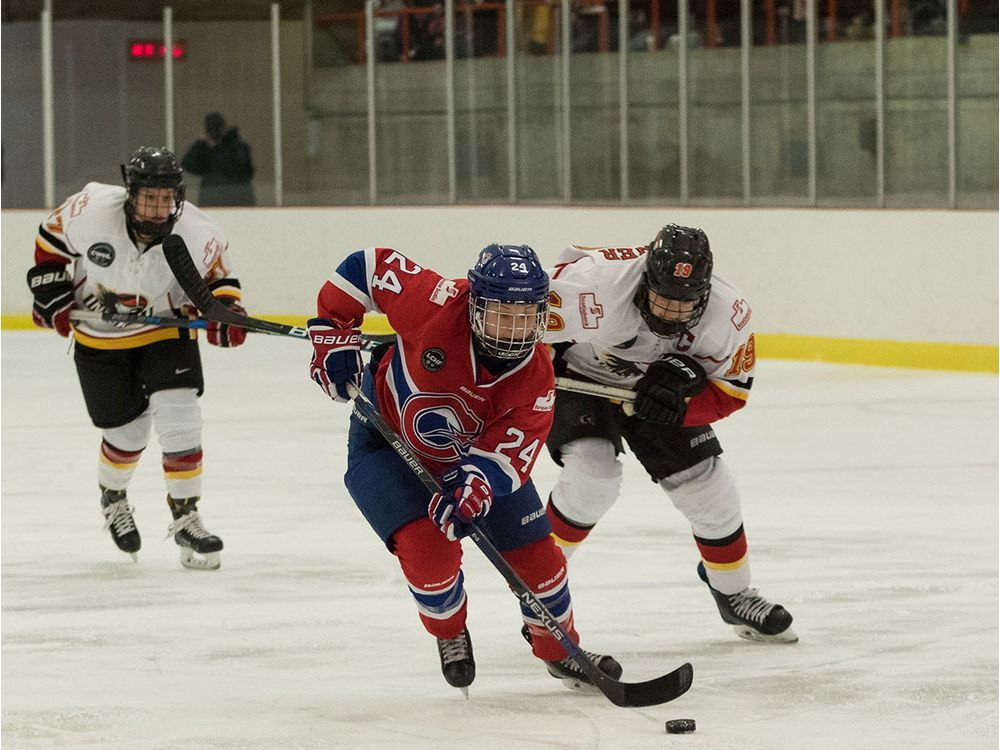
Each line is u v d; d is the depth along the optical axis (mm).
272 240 40594
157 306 16250
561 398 12727
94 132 44969
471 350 10133
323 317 11039
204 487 20219
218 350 37062
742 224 34719
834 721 10586
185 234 15867
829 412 26781
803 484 20297
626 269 11836
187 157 43844
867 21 36062
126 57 44719
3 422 25906
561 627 10734
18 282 41000
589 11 39688
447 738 10211
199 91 44281
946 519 18016
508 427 10297
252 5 43562
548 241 37688
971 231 31625
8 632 13242
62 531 17672
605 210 36750
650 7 38906
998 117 34312
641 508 18766
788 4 36812
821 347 33875
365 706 11000
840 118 36594
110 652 12562
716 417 12312
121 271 15867
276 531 17609
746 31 37062
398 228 39500
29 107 45219
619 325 11891
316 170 43656
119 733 10352
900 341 32688
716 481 12625
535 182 41031
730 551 12742
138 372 16156
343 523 18062
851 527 17594
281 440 24031
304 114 43594
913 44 35344
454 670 10891
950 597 14352
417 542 10523
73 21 44656
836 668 12008
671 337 11820
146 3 44312
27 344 37906
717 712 10828
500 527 10898
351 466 11062
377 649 12656
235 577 15383
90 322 16031
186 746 10055
